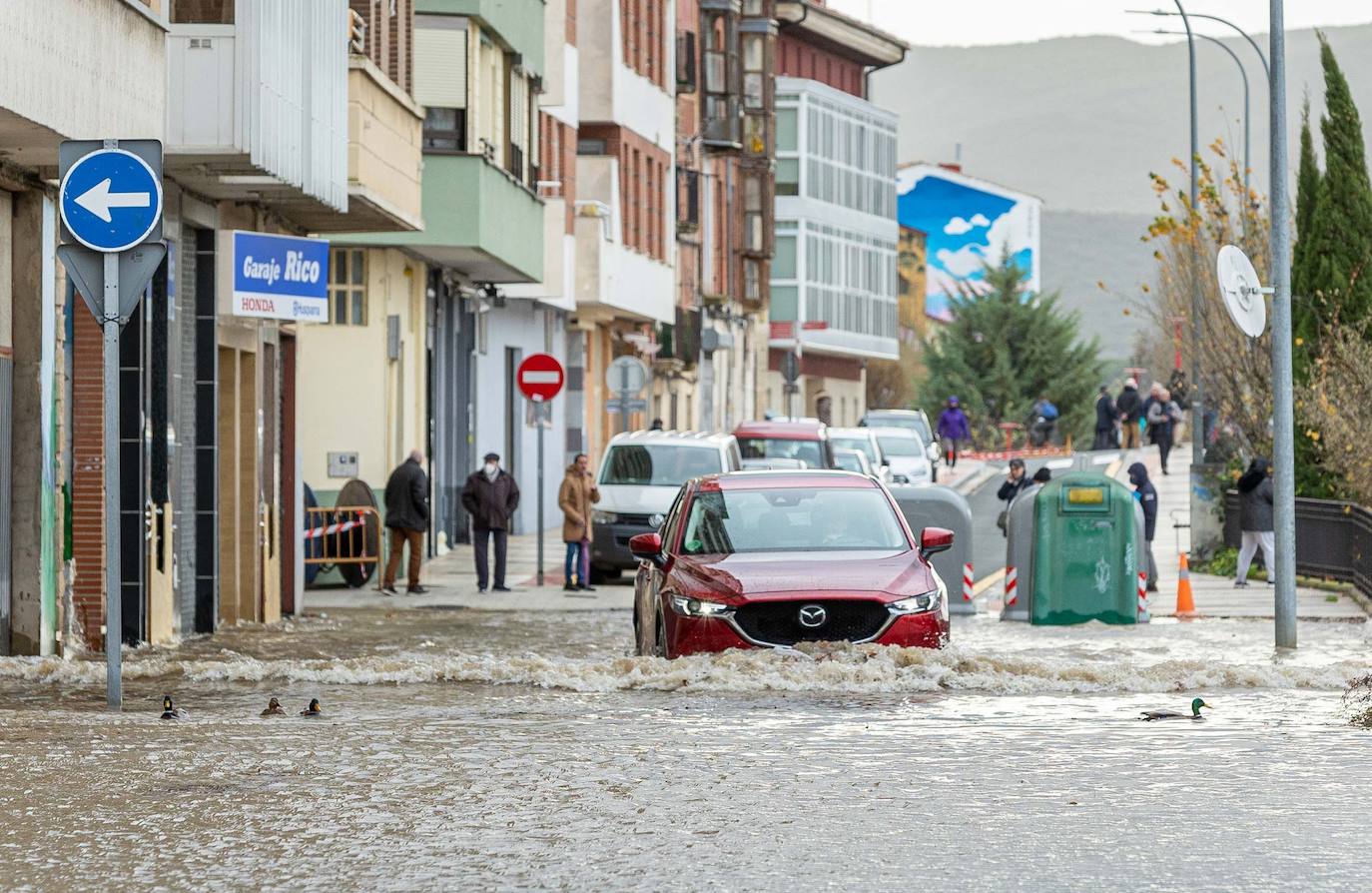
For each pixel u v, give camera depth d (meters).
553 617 57.38
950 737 27.86
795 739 27.61
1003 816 21.61
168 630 47.91
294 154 47.66
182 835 20.58
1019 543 56.62
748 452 88.62
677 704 31.94
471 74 77.19
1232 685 35.09
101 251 30.62
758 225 166.62
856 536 38.47
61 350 42.41
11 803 22.33
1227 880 18.45
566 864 19.17
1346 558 66.06
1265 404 78.12
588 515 68.81
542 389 71.50
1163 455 132.12
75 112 36.75
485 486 67.81
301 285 52.47
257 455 55.06
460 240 76.06
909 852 19.69
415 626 53.66
